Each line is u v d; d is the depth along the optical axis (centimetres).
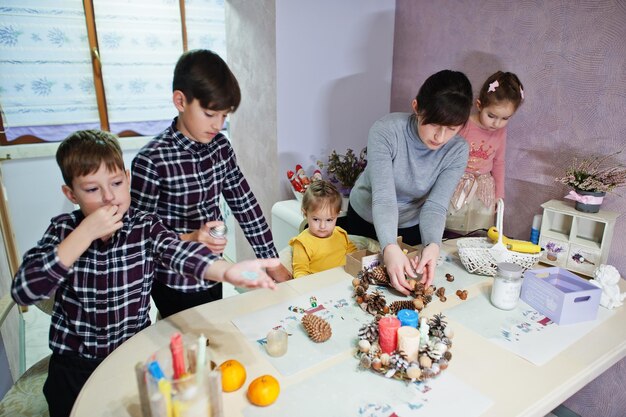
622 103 136
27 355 212
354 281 119
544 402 80
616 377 149
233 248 284
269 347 92
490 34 171
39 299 87
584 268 138
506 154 173
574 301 105
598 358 93
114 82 288
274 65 201
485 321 106
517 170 170
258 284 83
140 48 289
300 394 81
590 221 144
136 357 92
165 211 127
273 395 78
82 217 103
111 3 275
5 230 234
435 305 113
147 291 110
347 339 98
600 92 141
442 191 139
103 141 98
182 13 294
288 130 212
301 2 196
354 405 78
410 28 208
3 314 117
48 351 215
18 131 271
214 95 109
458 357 92
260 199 242
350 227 179
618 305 114
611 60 137
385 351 91
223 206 286
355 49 214
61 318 106
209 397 70
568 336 101
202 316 107
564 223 150
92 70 281
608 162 142
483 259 129
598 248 134
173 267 97
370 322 104
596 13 138
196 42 304
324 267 160
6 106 265
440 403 79
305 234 162
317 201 154
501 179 169
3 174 268
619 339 100
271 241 154
